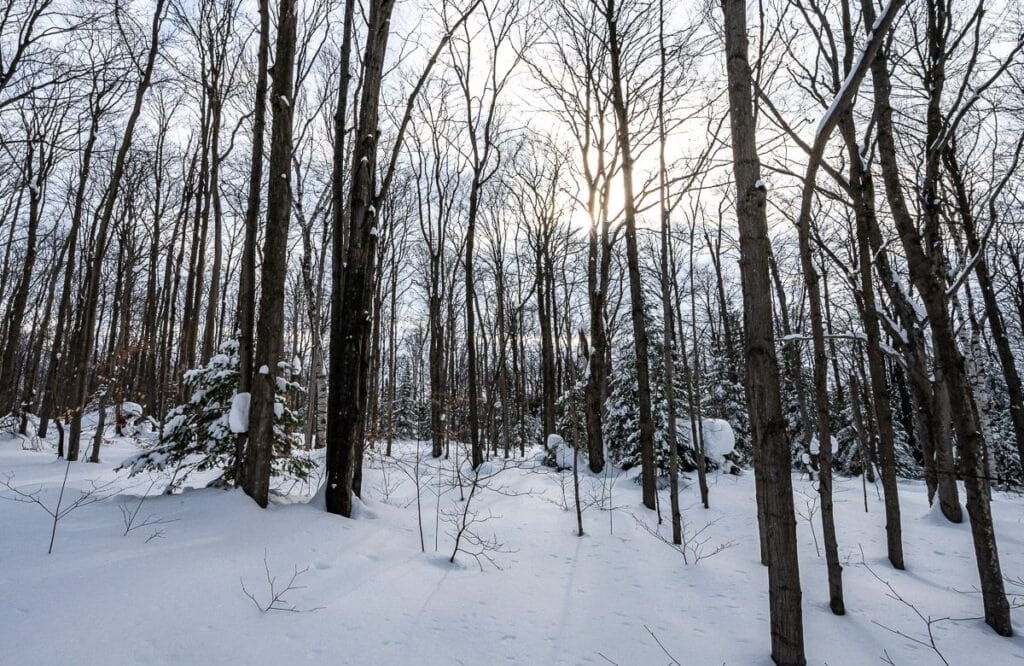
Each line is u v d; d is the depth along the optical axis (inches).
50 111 582.9
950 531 329.4
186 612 143.3
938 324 196.5
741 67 154.2
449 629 159.6
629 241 407.8
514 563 238.5
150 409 884.0
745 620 184.4
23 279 678.5
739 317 1007.6
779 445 145.6
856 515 391.5
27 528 197.9
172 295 831.7
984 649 167.2
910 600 210.1
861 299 295.3
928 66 285.4
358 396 286.2
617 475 534.6
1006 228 392.8
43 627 126.9
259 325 253.0
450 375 1006.4
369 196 293.0
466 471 567.8
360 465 297.4
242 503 233.6
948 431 356.8
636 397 615.2
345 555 209.6
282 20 263.7
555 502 398.6
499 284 867.4
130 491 291.1
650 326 647.1
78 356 549.3
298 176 547.8
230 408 272.4
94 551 178.9
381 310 915.4
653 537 305.9
